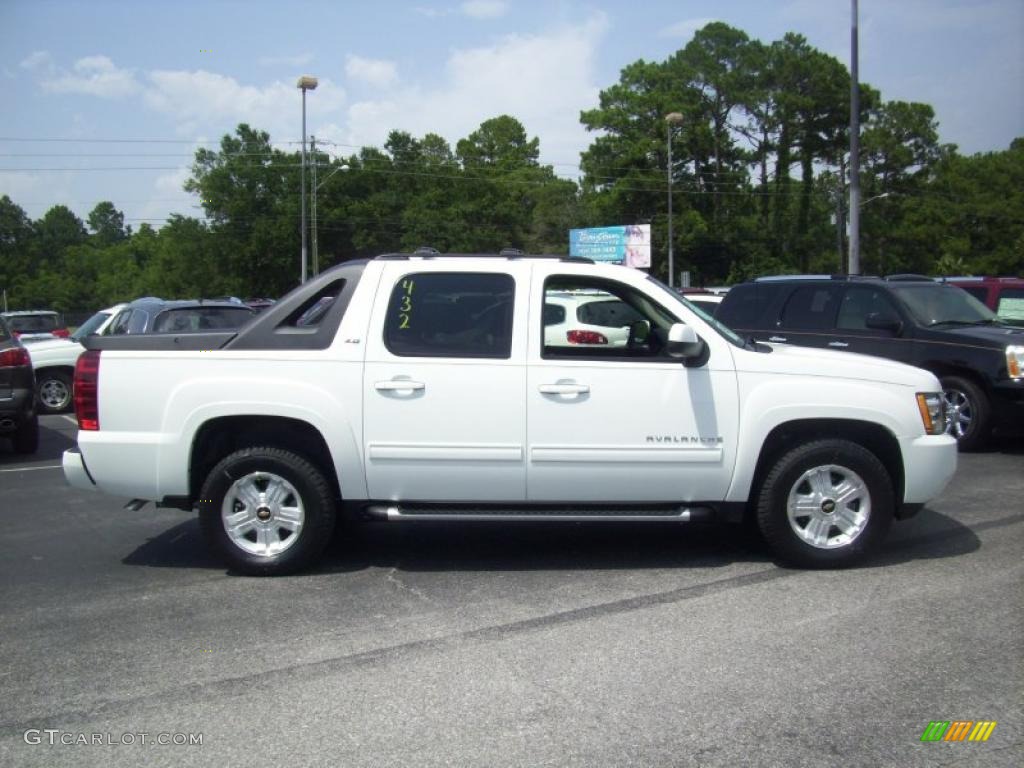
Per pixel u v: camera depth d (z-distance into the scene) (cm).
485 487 545
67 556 611
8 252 10150
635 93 6300
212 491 548
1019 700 380
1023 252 7100
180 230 6825
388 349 538
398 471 541
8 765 339
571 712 373
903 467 554
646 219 6275
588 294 558
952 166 7394
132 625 477
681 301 557
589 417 537
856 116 2123
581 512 549
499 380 534
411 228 6706
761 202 6675
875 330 1006
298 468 545
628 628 464
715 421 541
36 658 435
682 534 650
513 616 484
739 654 429
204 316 1230
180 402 536
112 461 542
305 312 553
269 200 6769
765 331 1092
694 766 331
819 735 353
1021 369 918
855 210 2144
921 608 488
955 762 334
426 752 343
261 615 490
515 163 8856
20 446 1054
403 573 563
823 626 463
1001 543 612
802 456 546
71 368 1485
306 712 376
